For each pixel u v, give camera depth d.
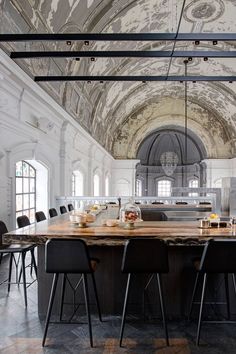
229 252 2.28
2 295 3.27
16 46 4.40
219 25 7.74
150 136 18.06
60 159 7.18
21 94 4.75
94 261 2.59
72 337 2.44
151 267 2.28
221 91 12.31
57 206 6.96
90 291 2.88
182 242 2.44
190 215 4.75
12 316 2.79
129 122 15.22
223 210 4.69
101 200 7.30
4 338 2.41
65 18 5.32
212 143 14.94
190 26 7.71
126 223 2.82
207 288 2.85
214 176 15.00
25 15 4.38
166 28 7.71
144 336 2.47
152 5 6.55
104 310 2.86
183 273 2.85
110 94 10.89
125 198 7.62
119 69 9.21
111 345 2.33
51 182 6.59
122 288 2.88
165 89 13.07
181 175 20.55
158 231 2.62
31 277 3.85
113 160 15.28
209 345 2.34
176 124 15.51
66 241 2.26
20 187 5.64
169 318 2.81
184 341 2.39
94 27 6.23
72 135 7.82
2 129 4.36
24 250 3.06
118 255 2.87
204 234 2.48
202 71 10.97
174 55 4.18
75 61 6.81
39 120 5.66
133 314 2.87
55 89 6.18
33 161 5.80
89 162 10.27
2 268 4.23
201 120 14.86
